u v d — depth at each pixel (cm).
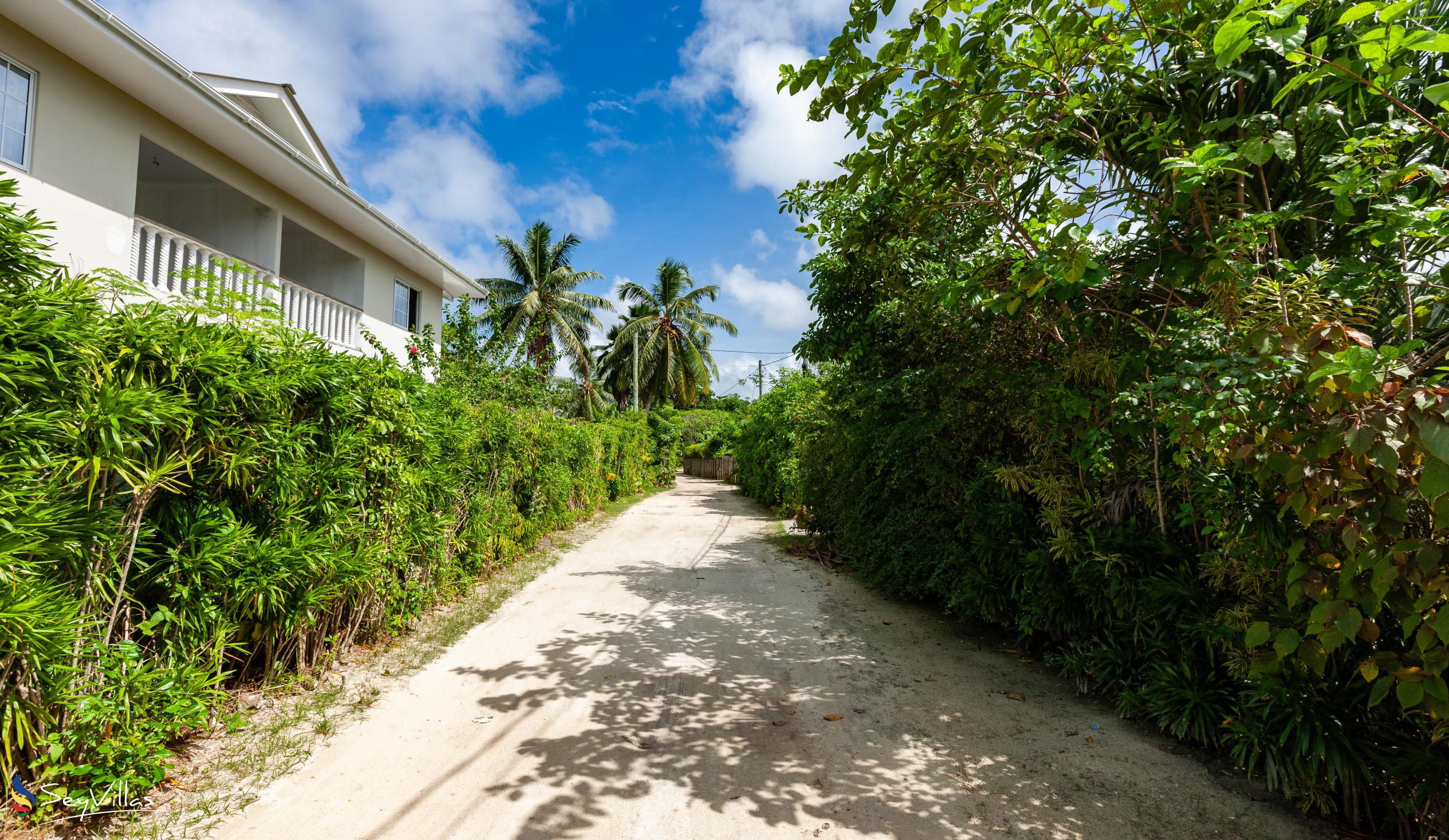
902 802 304
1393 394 198
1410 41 192
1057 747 362
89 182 652
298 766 324
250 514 373
